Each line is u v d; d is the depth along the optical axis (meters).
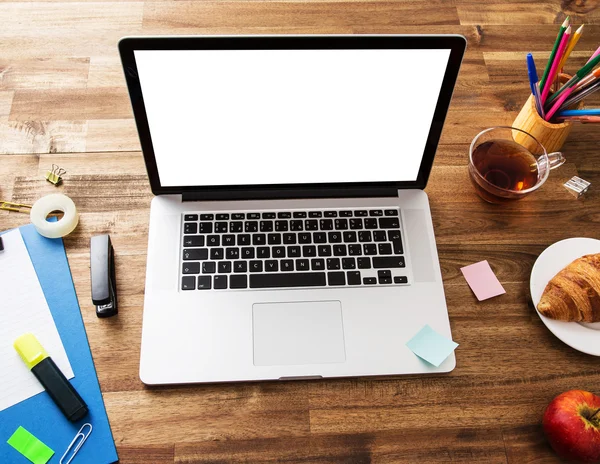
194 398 0.72
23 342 0.71
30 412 0.70
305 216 0.82
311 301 0.77
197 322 0.75
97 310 0.75
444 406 0.73
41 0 0.99
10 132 0.89
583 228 0.87
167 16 1.00
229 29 0.99
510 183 0.85
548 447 0.72
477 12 1.04
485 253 0.84
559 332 0.75
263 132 0.75
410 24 1.02
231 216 0.81
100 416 0.70
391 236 0.81
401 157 0.80
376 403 0.73
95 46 0.96
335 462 0.70
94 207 0.84
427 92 0.72
